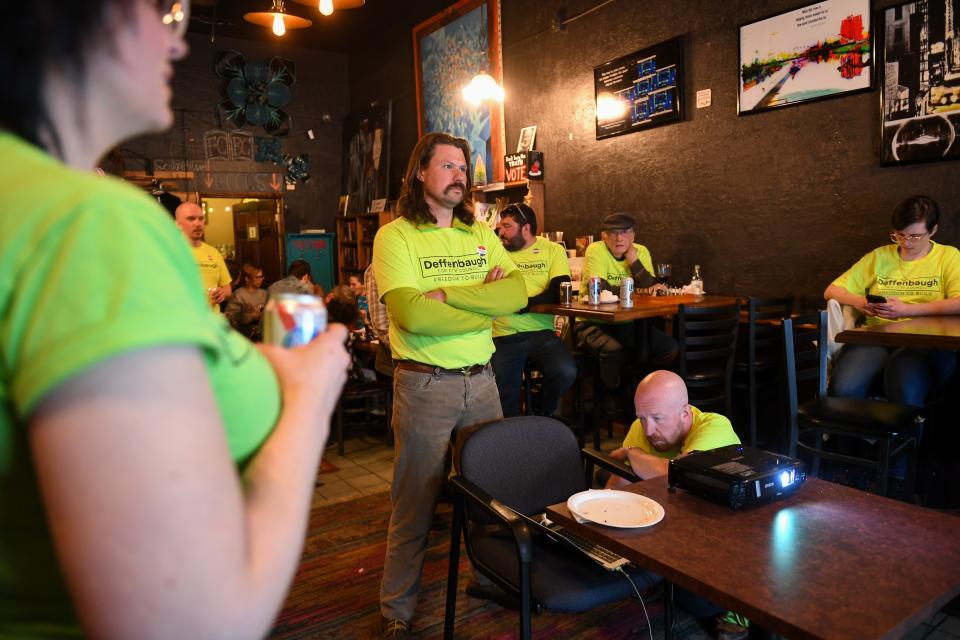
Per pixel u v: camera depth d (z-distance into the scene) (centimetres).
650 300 421
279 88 852
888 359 329
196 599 42
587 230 567
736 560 122
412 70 768
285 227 884
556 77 579
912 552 124
